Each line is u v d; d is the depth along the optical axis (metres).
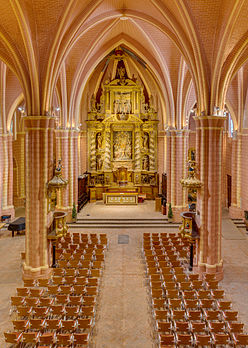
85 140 34.06
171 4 15.60
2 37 14.52
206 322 11.60
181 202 25.97
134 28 22.88
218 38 14.79
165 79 24.52
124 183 33.66
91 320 11.12
